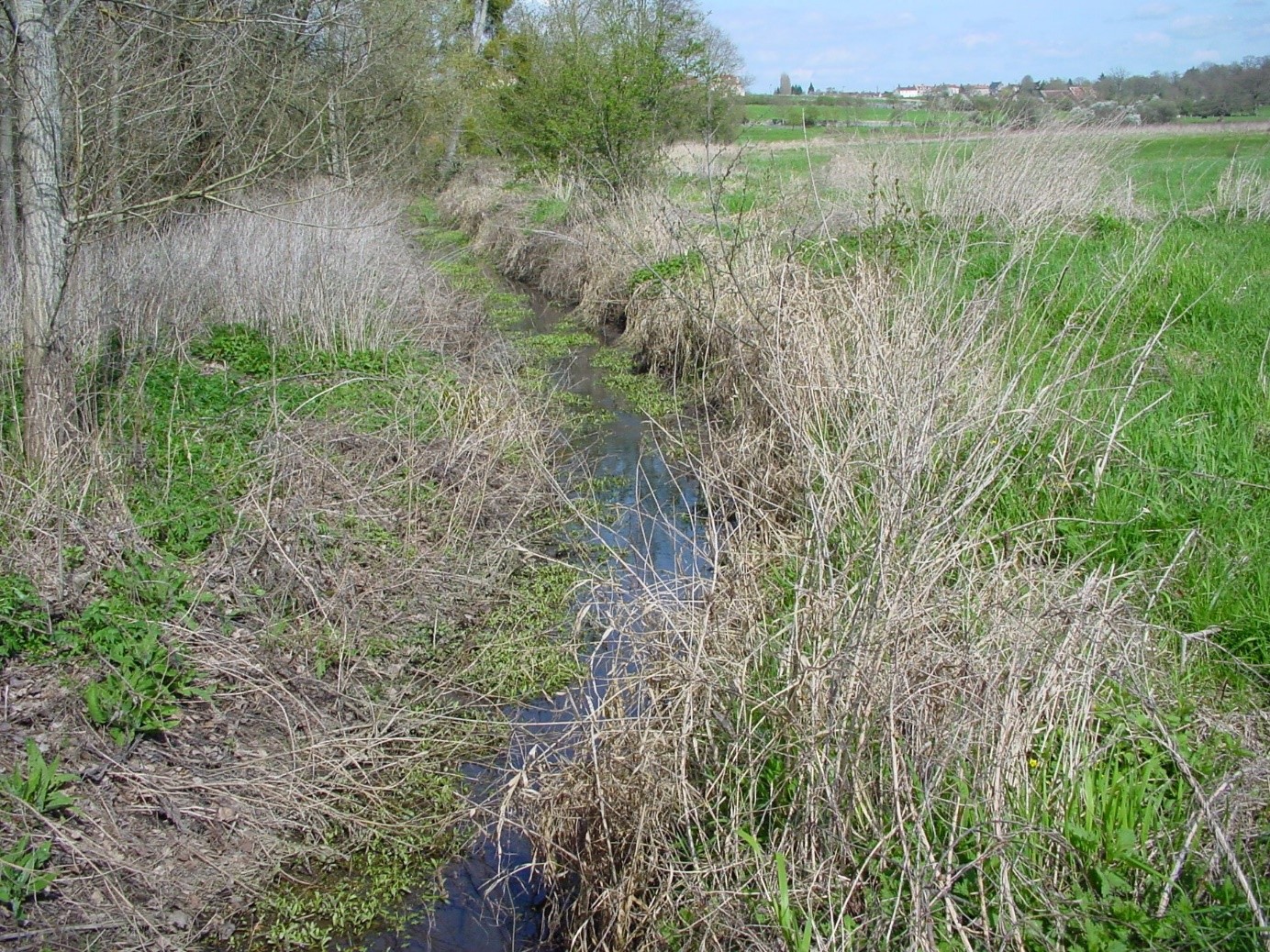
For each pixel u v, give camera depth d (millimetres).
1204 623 4680
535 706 5688
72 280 7047
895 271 7938
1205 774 3676
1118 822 3484
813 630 4211
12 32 6195
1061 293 8516
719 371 9953
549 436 9445
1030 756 3777
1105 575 5172
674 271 11508
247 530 6145
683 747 3943
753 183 12664
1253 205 12188
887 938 3100
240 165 12734
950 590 4547
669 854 3812
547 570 7098
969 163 11406
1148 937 3027
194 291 10055
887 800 3660
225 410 7957
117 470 6340
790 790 3881
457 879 4527
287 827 4637
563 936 4141
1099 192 12102
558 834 4238
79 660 4828
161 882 4188
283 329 10039
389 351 9945
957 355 5949
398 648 5953
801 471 6215
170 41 9969
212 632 5406
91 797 4324
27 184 6082
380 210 14016
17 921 3816
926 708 3828
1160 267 8953
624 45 16828
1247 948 3000
